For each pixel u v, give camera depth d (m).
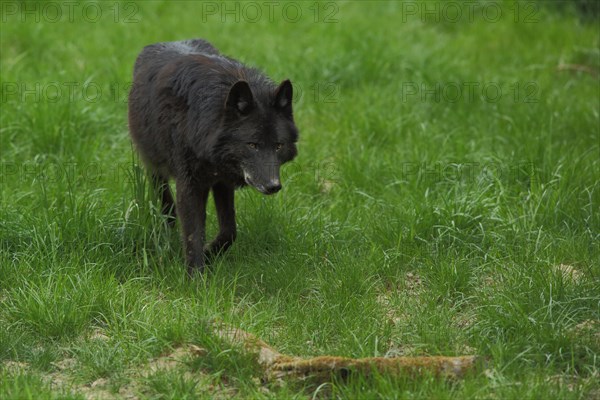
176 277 10.16
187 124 10.05
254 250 11.16
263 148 9.80
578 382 7.97
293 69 17.16
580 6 21.33
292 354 8.80
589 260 10.54
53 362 8.48
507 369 8.18
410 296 10.08
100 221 10.84
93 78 16.50
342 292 9.87
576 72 18.19
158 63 10.88
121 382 8.11
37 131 13.84
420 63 17.72
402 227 11.27
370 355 8.62
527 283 9.76
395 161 13.66
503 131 14.88
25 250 10.40
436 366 7.98
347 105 15.91
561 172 12.70
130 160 13.09
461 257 10.69
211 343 8.45
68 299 9.26
